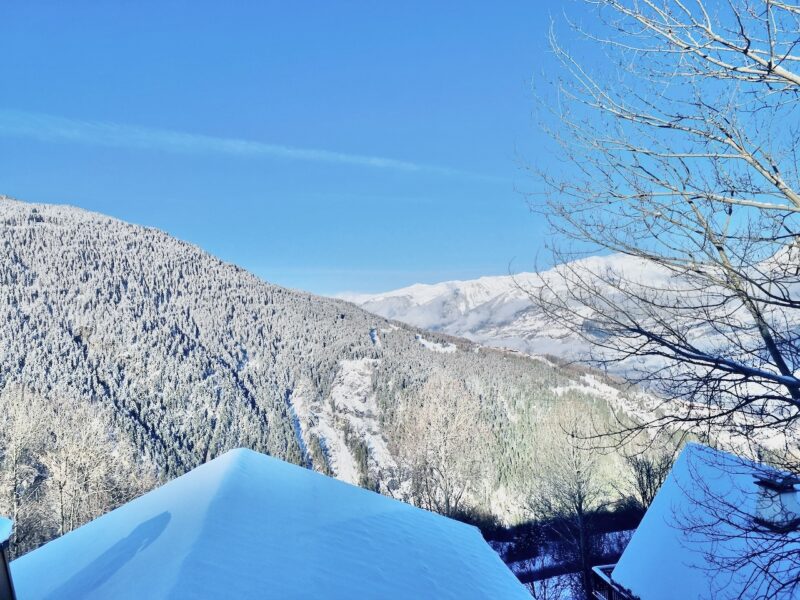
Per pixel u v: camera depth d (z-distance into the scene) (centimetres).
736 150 442
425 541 607
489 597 501
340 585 419
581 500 2405
